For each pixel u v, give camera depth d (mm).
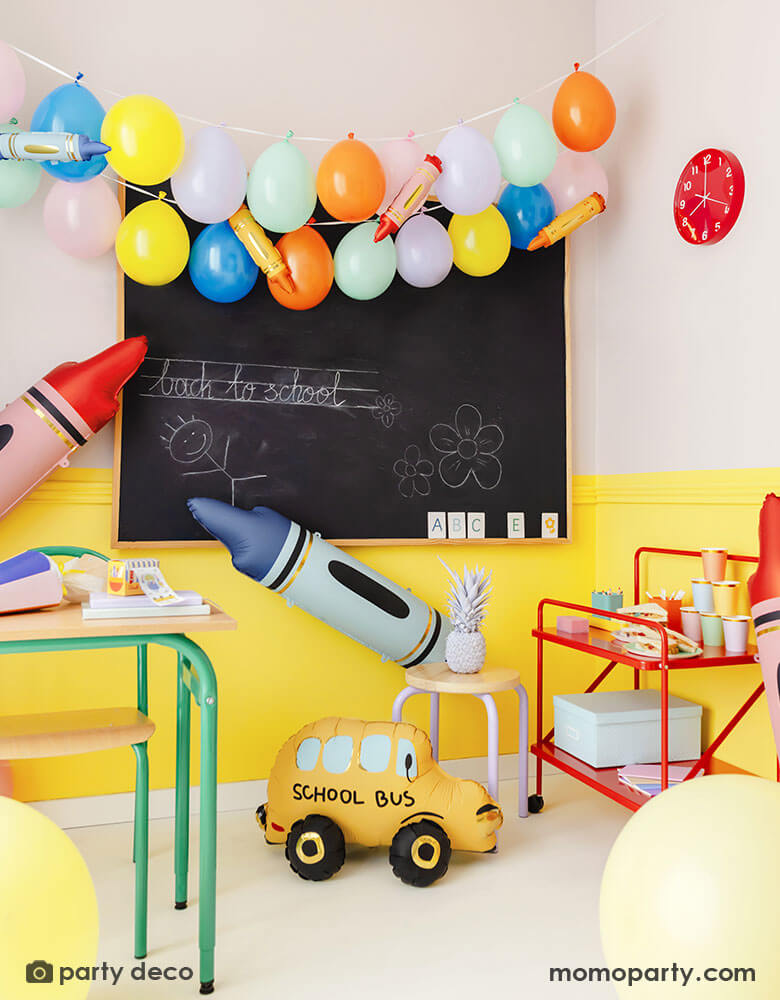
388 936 1942
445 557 3074
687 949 1254
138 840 1847
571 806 2820
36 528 2648
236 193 2381
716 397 2697
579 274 3275
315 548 2674
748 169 2566
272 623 2869
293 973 1783
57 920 1333
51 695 2654
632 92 3088
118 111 2170
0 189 2293
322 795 2268
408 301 3008
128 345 2514
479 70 3146
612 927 1384
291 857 2209
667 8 2904
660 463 2947
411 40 3064
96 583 2088
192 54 2812
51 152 2156
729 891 1249
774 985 1218
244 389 2822
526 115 2574
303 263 2555
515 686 2467
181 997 1690
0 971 1265
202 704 1735
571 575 3242
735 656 2312
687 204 2740
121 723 1911
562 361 3203
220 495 2791
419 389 3012
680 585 2855
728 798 1362
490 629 3129
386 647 2758
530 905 2100
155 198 2717
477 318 3088
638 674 2979
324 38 2961
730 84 2635
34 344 2639
